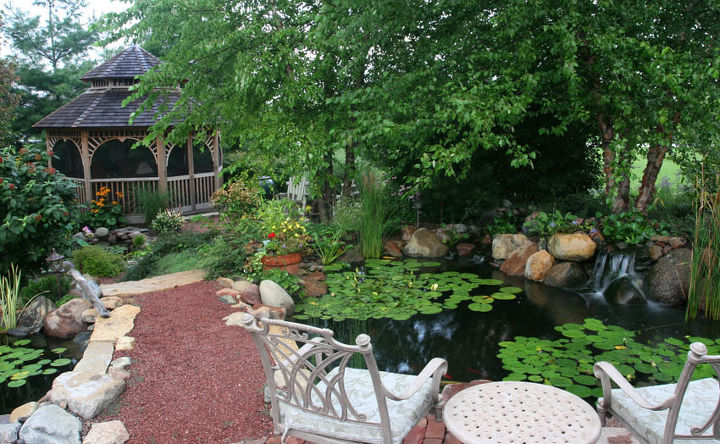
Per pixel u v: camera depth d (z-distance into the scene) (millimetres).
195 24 7570
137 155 11625
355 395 2602
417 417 2543
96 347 4375
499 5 6707
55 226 5895
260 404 3473
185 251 8125
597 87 6980
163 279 6555
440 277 7195
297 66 7383
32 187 5637
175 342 4566
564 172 9461
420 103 6992
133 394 3643
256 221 7719
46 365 4520
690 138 6840
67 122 10859
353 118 8102
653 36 6836
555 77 6555
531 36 6516
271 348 2438
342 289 6672
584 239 6984
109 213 10875
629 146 6531
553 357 4555
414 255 8500
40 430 3061
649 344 4859
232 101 8250
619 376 2504
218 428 3189
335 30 7082
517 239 7918
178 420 3295
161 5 7297
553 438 2098
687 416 2352
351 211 8586
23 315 5312
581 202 8695
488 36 6820
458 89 6570
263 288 5938
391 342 5062
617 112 6910
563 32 5906
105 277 7723
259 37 7609
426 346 4949
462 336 5172
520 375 4195
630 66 6094
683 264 6152
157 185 11734
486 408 2352
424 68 7207
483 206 9172
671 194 8938
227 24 7648
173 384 3783
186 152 12102
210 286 6250
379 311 5867
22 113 17406
